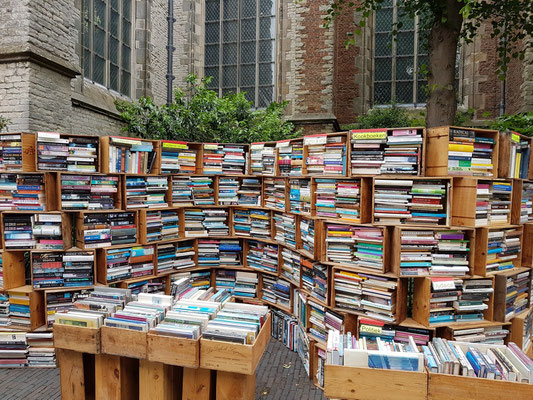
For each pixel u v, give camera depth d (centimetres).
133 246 458
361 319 365
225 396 287
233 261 542
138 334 289
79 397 316
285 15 1208
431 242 353
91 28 954
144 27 1142
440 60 565
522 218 403
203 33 1392
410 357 248
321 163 414
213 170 529
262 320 313
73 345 302
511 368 241
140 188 465
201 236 525
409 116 1218
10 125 671
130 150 459
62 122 751
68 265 420
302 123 1188
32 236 418
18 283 432
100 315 306
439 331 361
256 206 525
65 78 759
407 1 675
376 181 363
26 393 366
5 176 420
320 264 413
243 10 1360
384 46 1267
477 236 362
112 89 1048
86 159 433
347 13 1236
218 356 279
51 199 421
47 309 416
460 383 238
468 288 355
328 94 1182
